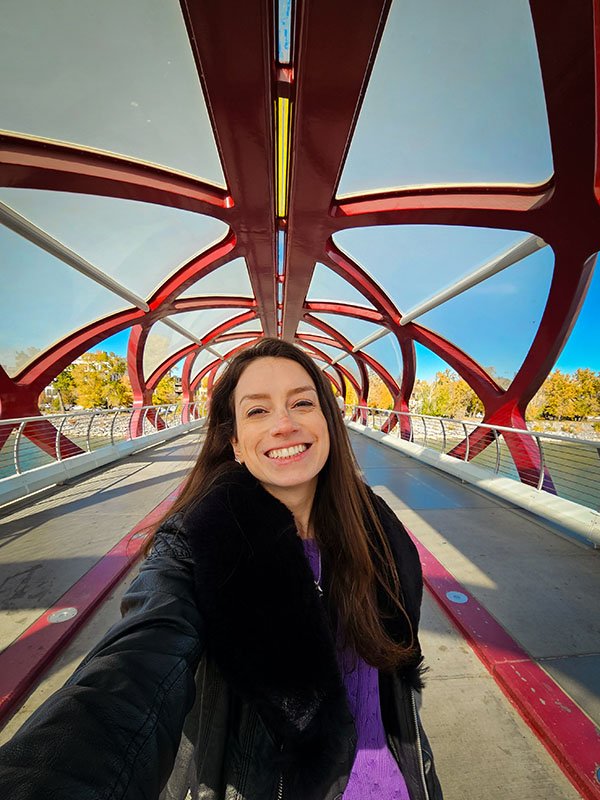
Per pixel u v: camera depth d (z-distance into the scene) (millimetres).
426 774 1198
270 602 1007
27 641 2852
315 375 1406
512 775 1919
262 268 11891
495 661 2643
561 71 4148
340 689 1020
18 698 2381
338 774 1024
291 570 1051
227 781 977
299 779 960
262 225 8688
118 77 5109
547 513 5438
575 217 6215
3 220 7156
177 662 892
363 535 1339
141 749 767
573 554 4391
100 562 4113
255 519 1086
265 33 3975
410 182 7266
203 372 28797
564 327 8203
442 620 3180
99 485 7516
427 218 7746
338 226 8375
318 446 1273
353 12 3656
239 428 1292
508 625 3064
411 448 11430
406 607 1324
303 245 9633
